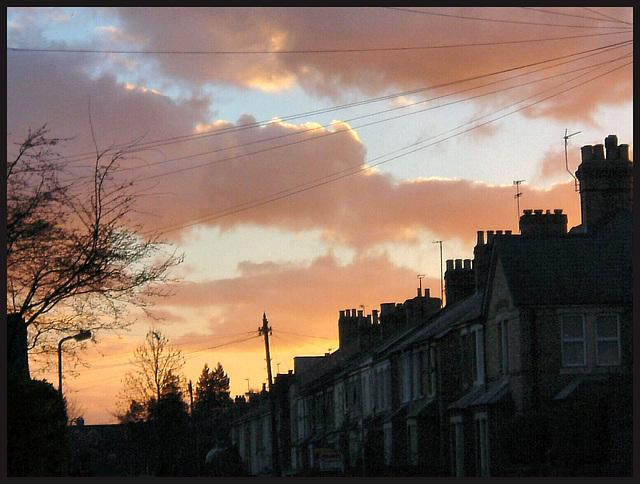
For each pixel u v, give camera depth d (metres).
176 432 69.88
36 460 31.19
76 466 49.34
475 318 42.19
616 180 41.41
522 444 34.25
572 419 33.19
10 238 26.06
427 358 47.97
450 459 43.25
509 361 38.94
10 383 29.81
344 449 58.06
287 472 68.62
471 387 43.31
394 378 53.38
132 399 75.69
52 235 26.58
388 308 67.31
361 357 62.44
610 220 40.97
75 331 29.67
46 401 33.47
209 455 65.88
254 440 93.81
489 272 40.84
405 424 50.00
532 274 38.72
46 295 27.55
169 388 75.69
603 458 32.81
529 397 37.09
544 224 43.78
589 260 39.34
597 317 37.81
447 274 55.38
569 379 37.31
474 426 39.97
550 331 37.72
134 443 71.56
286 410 85.25
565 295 37.88
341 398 65.19
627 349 37.53
